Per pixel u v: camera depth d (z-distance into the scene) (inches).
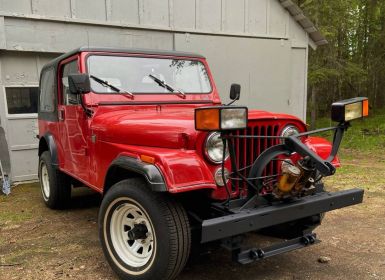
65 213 198.8
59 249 150.9
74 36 277.3
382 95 739.4
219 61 342.6
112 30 291.9
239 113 99.2
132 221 121.1
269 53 371.9
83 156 153.3
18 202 221.1
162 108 152.9
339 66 572.7
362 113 117.6
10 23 253.4
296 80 398.0
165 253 104.9
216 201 113.2
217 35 339.3
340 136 117.0
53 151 186.9
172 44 319.0
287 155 117.1
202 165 105.6
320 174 112.7
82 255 144.7
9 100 263.9
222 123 96.3
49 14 266.1
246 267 133.3
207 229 97.2
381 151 424.5
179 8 317.7
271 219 107.7
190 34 325.1
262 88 370.6
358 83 695.7
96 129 139.1
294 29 386.0
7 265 136.6
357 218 184.5
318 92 741.9
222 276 126.8
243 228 102.7
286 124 122.6
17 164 269.7
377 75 700.0
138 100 152.3
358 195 126.9
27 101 270.4
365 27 681.6
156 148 114.0
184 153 107.1
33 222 184.5
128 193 112.3
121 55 157.5
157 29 308.8
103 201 121.8
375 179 271.3
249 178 110.3
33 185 264.2
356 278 124.3
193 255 137.9
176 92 162.7
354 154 412.2
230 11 343.9
